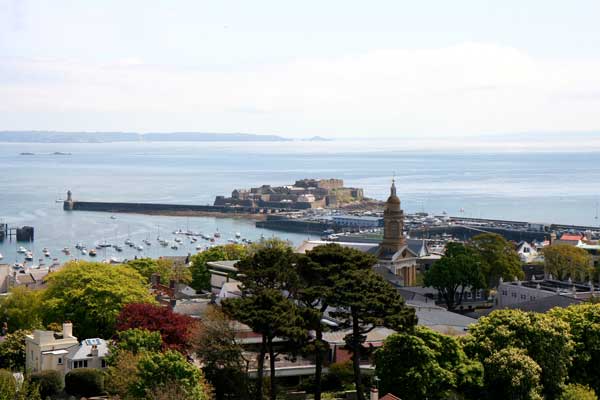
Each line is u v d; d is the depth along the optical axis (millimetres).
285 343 138000
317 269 141625
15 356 171625
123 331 155375
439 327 189375
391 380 139250
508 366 144125
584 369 159250
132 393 130125
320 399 142000
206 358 147500
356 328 138875
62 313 189875
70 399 146375
